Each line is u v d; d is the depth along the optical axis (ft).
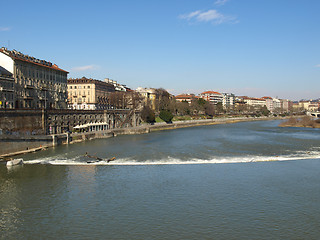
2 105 320.50
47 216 131.85
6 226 123.03
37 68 399.65
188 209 138.41
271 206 141.79
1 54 349.00
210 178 186.70
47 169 209.26
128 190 164.35
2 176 192.03
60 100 460.14
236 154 268.21
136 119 578.66
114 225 123.13
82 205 143.64
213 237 113.39
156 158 248.11
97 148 300.20
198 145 325.21
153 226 122.11
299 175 193.88
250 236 114.01
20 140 270.26
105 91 653.30
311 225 122.62
